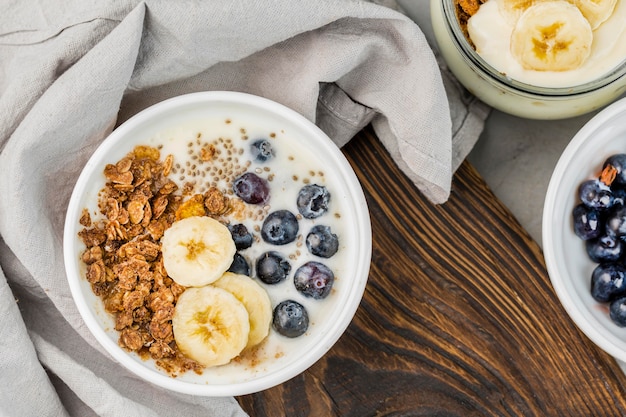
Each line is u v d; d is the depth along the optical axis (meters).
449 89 0.59
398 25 0.53
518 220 0.59
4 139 0.53
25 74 0.52
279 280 0.52
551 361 0.57
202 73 0.55
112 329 0.52
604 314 0.55
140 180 0.52
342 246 0.52
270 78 0.56
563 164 0.53
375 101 0.55
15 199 0.51
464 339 0.57
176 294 0.52
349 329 0.58
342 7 0.52
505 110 0.57
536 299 0.57
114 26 0.52
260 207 0.52
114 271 0.52
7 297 0.53
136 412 0.54
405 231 0.58
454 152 0.58
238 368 0.52
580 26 0.52
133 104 0.56
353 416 0.57
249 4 0.50
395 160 0.57
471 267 0.58
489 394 0.57
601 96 0.53
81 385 0.54
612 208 0.54
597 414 0.57
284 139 0.53
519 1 0.53
